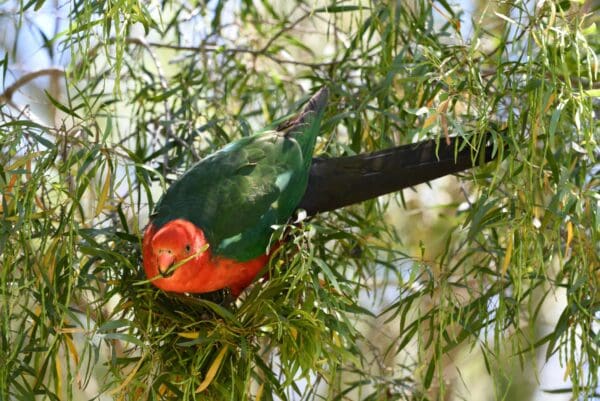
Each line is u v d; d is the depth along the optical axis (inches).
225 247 315.6
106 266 305.9
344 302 309.3
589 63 302.8
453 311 320.2
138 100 405.7
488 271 335.3
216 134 391.9
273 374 310.7
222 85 438.3
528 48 296.5
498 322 307.6
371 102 425.4
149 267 300.2
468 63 317.1
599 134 316.2
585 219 318.3
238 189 325.4
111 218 340.2
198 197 320.8
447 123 318.3
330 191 345.1
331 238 345.4
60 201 313.3
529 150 299.3
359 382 364.8
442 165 334.0
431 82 339.9
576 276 309.7
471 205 362.3
